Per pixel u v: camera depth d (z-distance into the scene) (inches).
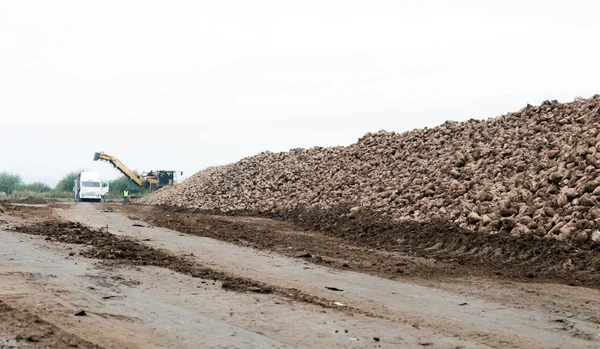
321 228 890.7
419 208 809.5
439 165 917.8
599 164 645.3
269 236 779.4
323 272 495.2
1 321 276.8
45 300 327.3
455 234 669.9
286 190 1250.6
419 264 561.6
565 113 875.4
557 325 330.6
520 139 866.8
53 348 241.0
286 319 316.5
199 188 1649.9
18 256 490.0
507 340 294.5
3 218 852.0
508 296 415.8
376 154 1161.4
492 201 706.2
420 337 292.0
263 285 419.8
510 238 608.1
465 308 371.6
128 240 653.9
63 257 497.4
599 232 538.6
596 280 471.2
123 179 2908.5
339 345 270.1
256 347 260.5
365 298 390.3
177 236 729.6
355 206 940.6
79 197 2162.9
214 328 290.8
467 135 1001.5
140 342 259.8
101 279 404.8
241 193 1390.3
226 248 631.2
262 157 1686.8
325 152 1395.2
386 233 756.6
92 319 293.9
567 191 626.2
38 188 2994.6
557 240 567.5
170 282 410.3
